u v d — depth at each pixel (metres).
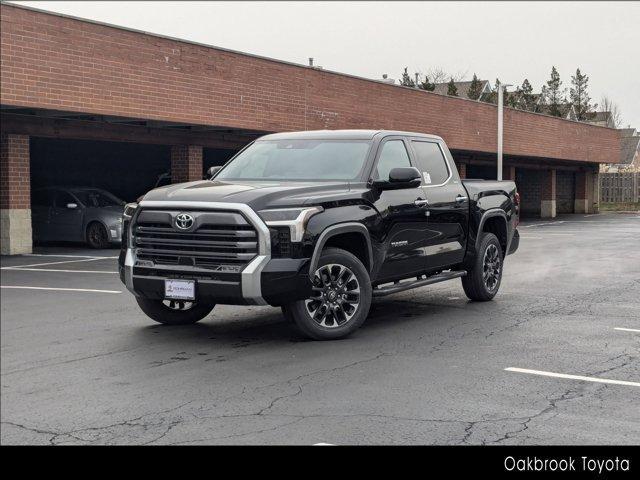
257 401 5.57
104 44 17.39
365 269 7.87
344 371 6.43
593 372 6.41
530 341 7.66
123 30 17.80
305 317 7.48
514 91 69.81
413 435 4.83
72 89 16.78
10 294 11.19
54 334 8.10
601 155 43.91
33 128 17.73
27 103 15.96
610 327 8.41
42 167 24.61
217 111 20.17
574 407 5.41
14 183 17.86
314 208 7.36
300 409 5.37
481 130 32.41
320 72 23.59
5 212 17.81
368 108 25.80
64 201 20.12
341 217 7.61
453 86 56.12
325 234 7.40
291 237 7.17
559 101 90.00
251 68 21.14
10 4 15.55
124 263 7.76
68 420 5.17
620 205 53.09
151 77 18.45
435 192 9.15
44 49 16.22
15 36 15.70
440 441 4.72
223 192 7.45
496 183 10.62
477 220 9.90
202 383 6.08
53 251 18.80
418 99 28.41
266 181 8.24
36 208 20.44
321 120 23.67
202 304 8.54
